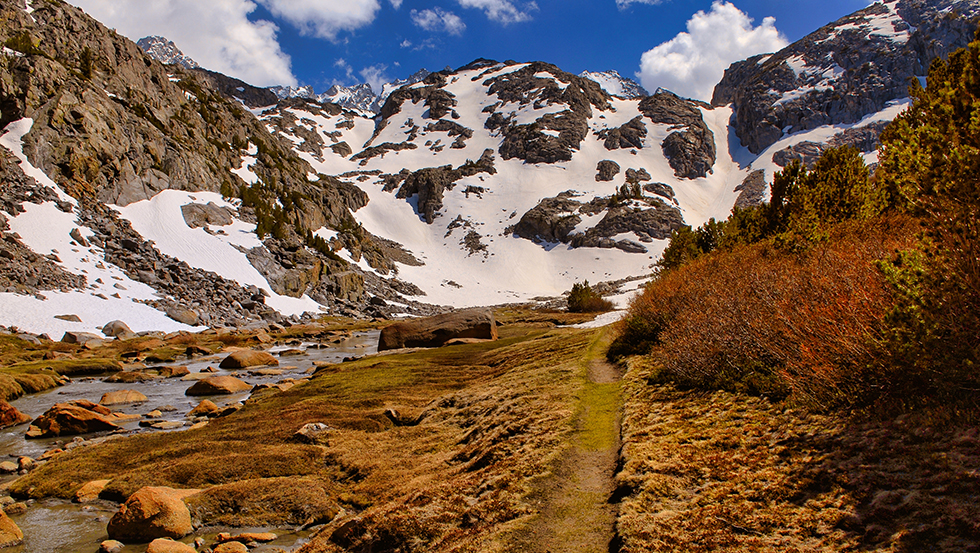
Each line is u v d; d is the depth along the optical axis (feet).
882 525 15.23
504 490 25.57
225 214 305.12
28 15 289.53
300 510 31.99
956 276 18.85
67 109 242.78
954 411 18.85
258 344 158.61
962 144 18.97
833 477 18.56
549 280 509.35
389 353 105.81
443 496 27.09
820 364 25.11
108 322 159.12
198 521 31.45
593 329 85.66
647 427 29.25
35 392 80.94
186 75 582.76
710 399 31.09
